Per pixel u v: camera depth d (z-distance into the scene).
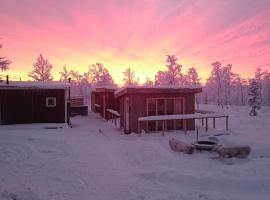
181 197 6.84
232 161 10.47
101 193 7.09
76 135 17.28
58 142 14.14
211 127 20.55
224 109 51.84
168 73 53.09
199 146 12.13
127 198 6.76
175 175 8.56
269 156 11.30
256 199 6.80
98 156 11.28
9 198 6.70
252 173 8.60
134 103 18.17
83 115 32.31
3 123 21.75
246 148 10.90
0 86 21.33
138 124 17.27
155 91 18.20
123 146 12.71
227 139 14.45
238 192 7.31
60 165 9.84
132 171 9.16
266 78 75.56
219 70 70.50
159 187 7.58
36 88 21.98
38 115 22.52
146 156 10.81
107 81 64.31
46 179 8.23
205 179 8.20
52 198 6.72
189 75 71.94
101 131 19.12
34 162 10.19
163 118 16.91
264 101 75.62
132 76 65.19
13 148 12.27
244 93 81.69
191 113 19.23
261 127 21.59
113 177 8.47
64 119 22.75
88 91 66.50
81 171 9.09
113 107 27.20
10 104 21.95
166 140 15.39
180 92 18.75
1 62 29.77
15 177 8.41
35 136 15.91
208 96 80.25
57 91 22.73
